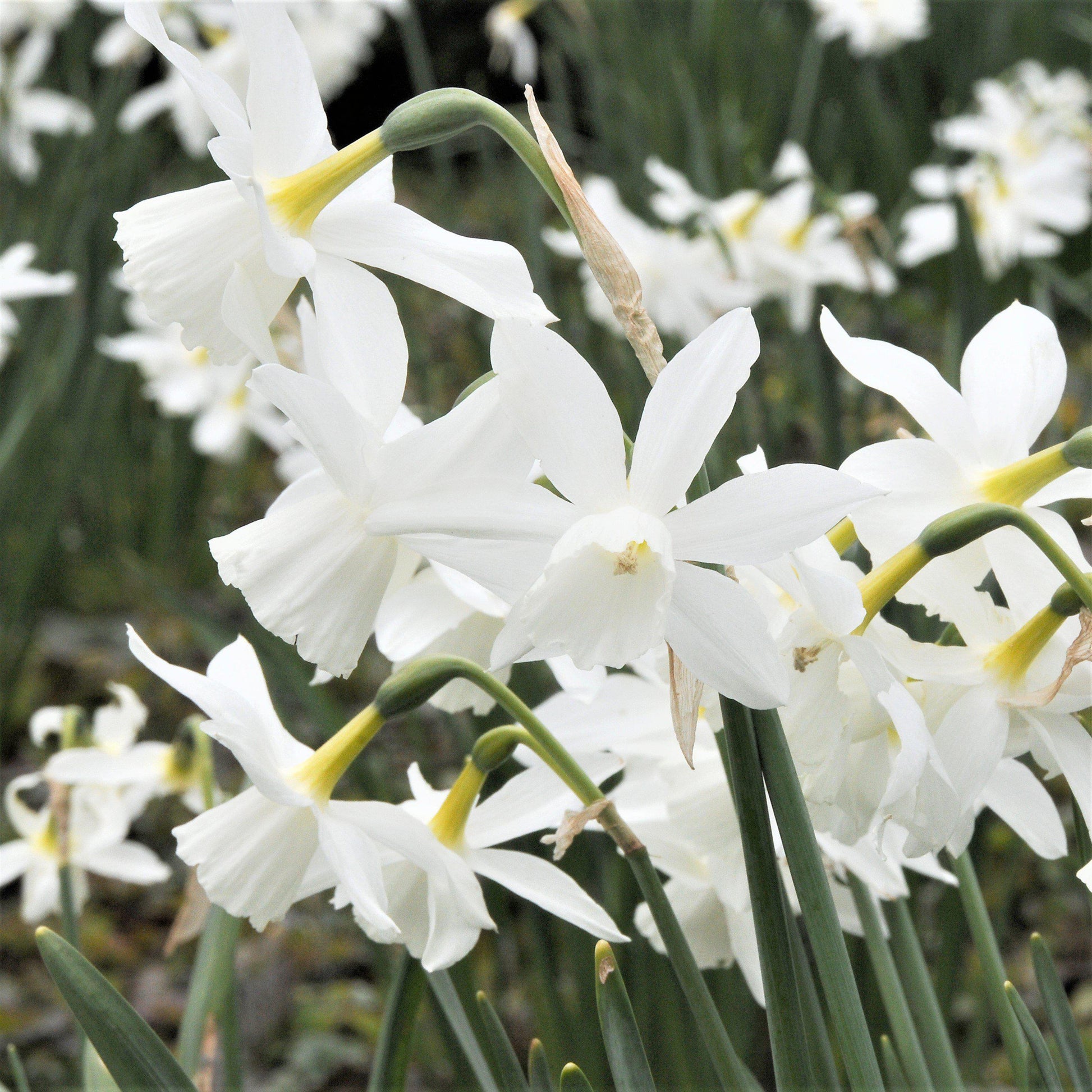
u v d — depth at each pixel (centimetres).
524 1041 112
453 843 61
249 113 57
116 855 82
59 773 77
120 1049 60
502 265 57
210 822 59
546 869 61
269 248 56
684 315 113
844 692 58
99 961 135
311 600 57
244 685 60
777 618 58
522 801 61
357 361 57
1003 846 131
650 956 81
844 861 62
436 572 61
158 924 142
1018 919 129
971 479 58
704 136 161
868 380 58
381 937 57
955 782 57
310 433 56
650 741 62
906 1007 64
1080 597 56
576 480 56
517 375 55
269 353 57
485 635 62
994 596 76
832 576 55
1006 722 57
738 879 63
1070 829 125
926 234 146
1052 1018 60
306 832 59
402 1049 63
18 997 129
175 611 112
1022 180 147
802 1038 58
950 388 58
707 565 56
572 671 62
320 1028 125
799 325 124
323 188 57
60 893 75
